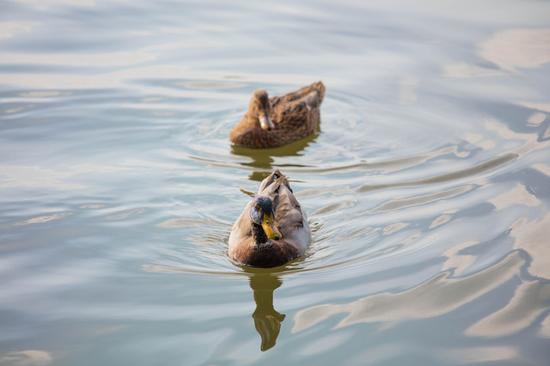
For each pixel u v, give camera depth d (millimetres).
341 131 18438
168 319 11359
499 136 17469
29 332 10969
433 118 18609
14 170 16062
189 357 10422
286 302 11859
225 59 21875
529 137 17312
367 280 12305
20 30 23344
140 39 23031
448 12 24891
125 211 14625
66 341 10758
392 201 14883
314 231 14055
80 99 19547
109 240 13633
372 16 24703
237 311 11602
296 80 20781
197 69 21297
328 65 21516
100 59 21734
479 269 12367
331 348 10609
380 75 20922
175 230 14078
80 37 23031
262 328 11148
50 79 20516
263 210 12938
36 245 13391
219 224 14383
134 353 10500
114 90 20047
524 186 15094
